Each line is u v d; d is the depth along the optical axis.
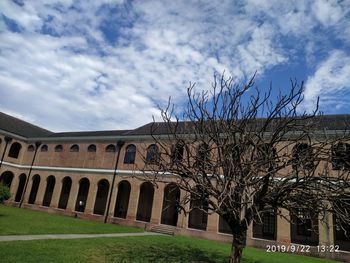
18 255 9.80
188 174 10.05
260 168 9.32
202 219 28.23
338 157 9.34
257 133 10.21
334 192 8.97
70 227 19.58
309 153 9.43
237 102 10.20
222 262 12.73
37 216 24.56
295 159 9.19
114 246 14.00
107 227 23.05
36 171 35.62
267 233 25.59
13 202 35.34
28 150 37.75
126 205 32.72
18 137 37.25
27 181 35.66
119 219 27.69
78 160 32.97
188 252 14.62
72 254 11.01
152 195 31.45
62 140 35.16
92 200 30.23
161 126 29.00
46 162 35.38
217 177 9.76
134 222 26.77
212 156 10.94
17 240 12.55
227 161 9.38
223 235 22.27
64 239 14.33
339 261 17.86
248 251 17.69
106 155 31.42
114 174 29.78
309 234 24.05
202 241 20.56
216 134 9.98
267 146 9.91
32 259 9.49
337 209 9.12
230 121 9.98
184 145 10.34
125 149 30.22
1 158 35.41
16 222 18.20
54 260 9.72
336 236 23.27
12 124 38.97
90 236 16.69
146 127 30.92
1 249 10.36
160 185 26.19
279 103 9.49
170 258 12.48
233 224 9.98
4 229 14.89
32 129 42.00
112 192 29.25
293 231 24.61
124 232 21.22
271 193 9.57
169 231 24.11
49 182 38.00
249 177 9.03
